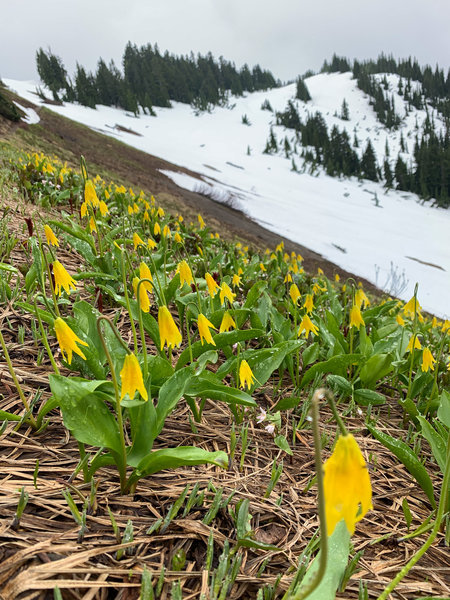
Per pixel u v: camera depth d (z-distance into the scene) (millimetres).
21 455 1713
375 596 1377
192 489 1688
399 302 5012
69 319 2115
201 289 3656
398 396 3127
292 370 2779
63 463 1712
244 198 67688
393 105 199875
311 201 83438
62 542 1311
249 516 1615
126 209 6801
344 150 125812
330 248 51094
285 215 63969
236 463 1964
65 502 1487
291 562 1435
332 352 3018
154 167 64125
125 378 1363
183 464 1451
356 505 765
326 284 5723
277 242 47062
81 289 3549
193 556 1394
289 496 1817
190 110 165750
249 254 7512
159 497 1622
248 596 1305
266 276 5273
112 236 4891
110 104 134750
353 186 114625
